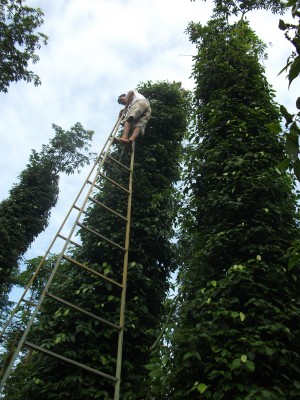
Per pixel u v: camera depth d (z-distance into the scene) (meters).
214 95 6.43
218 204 4.89
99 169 5.90
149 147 7.75
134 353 5.29
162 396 3.85
